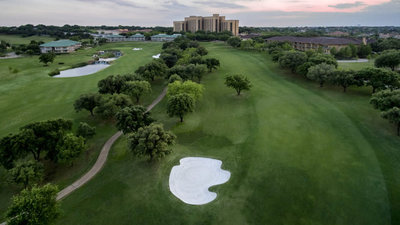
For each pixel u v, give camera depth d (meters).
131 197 32.84
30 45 178.12
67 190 35.16
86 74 115.00
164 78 94.81
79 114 61.62
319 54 97.50
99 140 49.44
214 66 102.81
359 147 41.44
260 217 28.61
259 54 141.12
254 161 39.56
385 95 50.44
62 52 185.00
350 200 30.28
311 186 33.00
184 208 30.62
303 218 28.11
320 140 44.41
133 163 40.47
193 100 55.84
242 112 60.41
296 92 72.94
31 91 80.62
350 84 68.19
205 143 47.03
